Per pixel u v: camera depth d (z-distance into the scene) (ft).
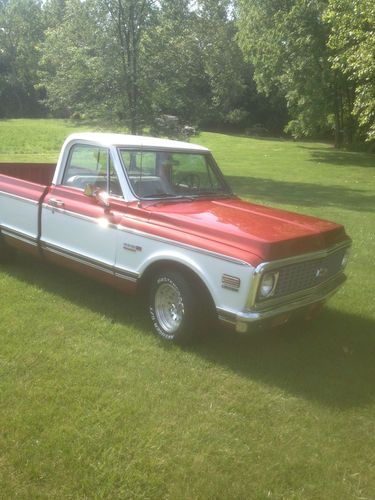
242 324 14.44
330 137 156.97
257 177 68.13
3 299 19.17
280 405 13.58
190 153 19.92
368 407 13.76
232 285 14.44
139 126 59.52
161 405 13.07
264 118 199.00
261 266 14.05
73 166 19.48
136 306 19.40
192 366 15.25
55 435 11.53
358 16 57.98
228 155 102.94
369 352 17.11
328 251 16.34
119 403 12.96
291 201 48.01
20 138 110.83
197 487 10.36
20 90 241.35
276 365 15.78
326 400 13.96
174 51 59.26
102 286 21.31
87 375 14.24
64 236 19.24
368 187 61.98
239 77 189.78
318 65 104.99
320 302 16.70
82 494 9.95
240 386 14.38
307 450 11.81
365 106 62.28
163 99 58.95
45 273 22.48
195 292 15.72
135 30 57.11
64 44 57.98
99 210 17.92
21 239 21.08
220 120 197.16
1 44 242.58
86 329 17.16
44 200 19.81
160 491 10.21
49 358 15.03
